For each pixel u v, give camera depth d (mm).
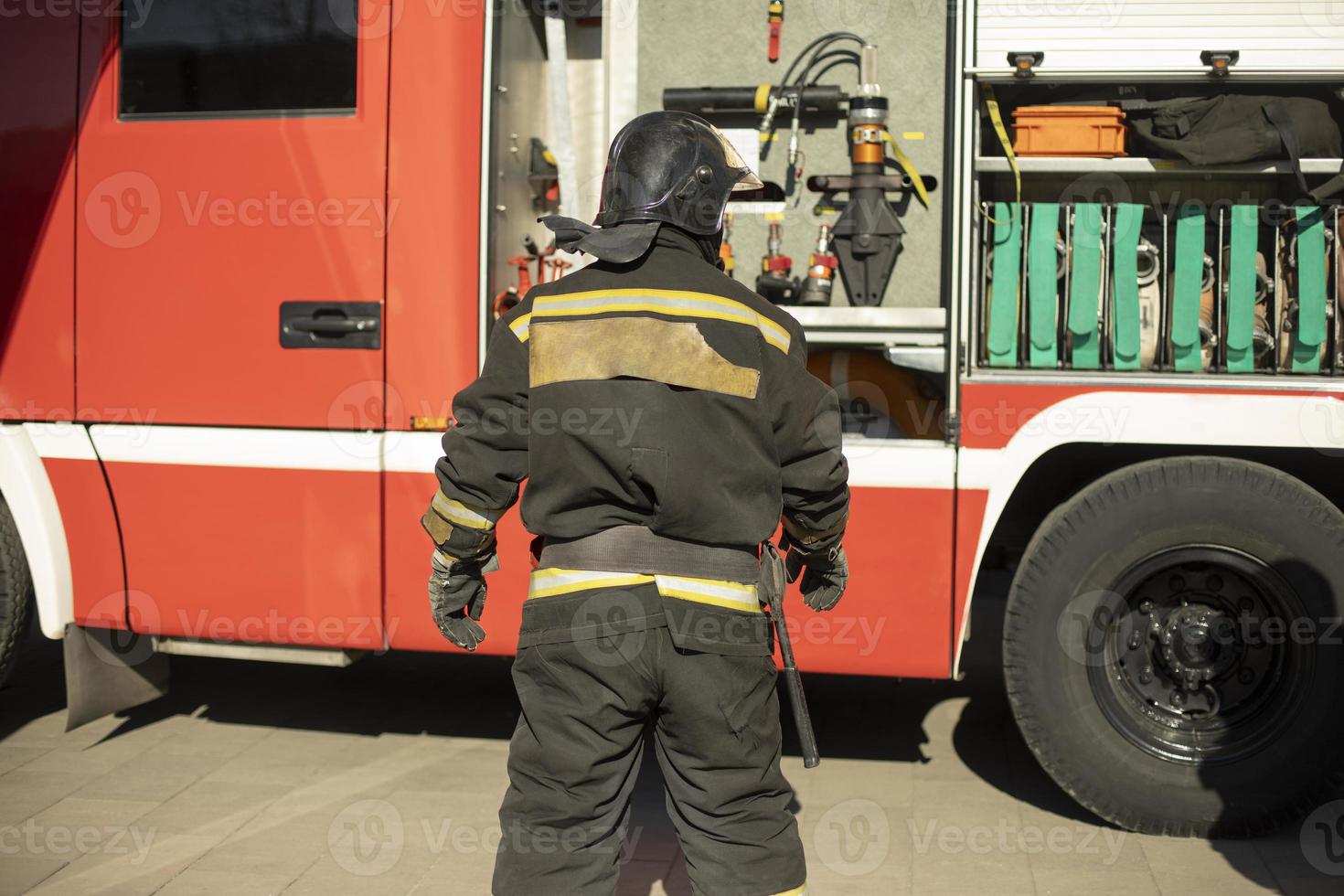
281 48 3557
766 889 2172
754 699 2207
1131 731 3367
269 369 3576
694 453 2141
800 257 3836
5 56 3662
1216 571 3389
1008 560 4008
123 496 3678
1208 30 3324
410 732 4164
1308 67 3301
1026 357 3479
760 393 2201
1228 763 3326
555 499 2182
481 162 3490
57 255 3670
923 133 3770
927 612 3402
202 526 3641
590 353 2166
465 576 2406
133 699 3986
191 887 3033
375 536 3555
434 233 3488
